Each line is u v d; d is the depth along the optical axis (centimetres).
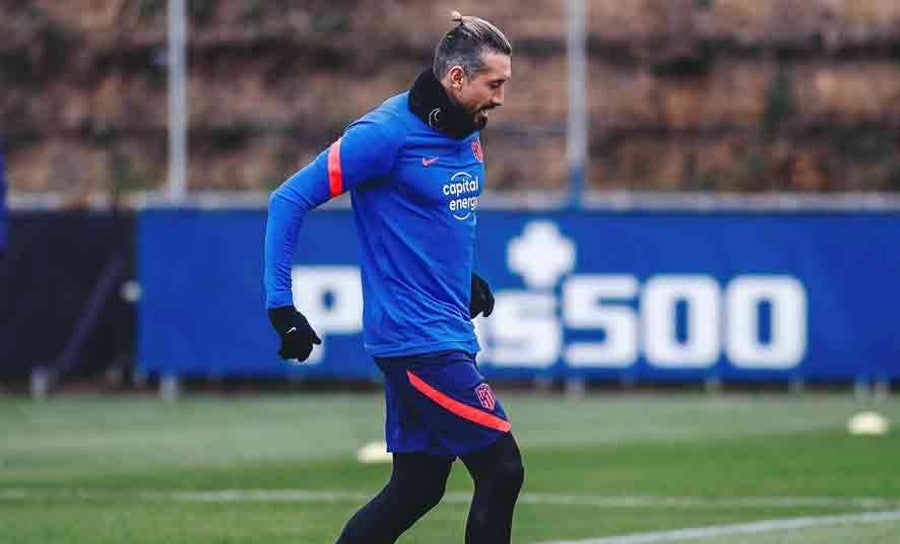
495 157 10344
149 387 7325
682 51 10812
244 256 6956
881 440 5144
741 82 10750
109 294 7250
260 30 11112
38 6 11519
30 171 10762
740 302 6706
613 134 10550
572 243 6762
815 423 5831
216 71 11075
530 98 10631
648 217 6725
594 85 10725
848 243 6662
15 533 3319
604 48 10844
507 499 2177
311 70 11044
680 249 6712
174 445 5334
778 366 6700
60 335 7262
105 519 3525
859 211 6650
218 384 7338
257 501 3847
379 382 7388
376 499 2270
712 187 10231
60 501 3856
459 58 2166
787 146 10425
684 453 4841
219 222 6969
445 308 2200
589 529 3325
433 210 2189
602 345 6769
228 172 10625
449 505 3725
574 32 7712
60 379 7450
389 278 2191
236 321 6956
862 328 6669
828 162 10312
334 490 4066
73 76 11225
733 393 7075
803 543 3117
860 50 10781
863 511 3591
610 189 10300
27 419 6247
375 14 11188
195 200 8756
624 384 7219
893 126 10494
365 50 11050
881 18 10862
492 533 2173
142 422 6109
